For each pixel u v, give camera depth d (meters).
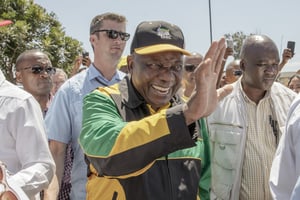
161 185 2.00
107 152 1.65
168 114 1.60
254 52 3.16
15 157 2.39
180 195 2.03
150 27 2.04
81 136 1.85
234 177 3.15
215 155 3.26
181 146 1.60
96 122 1.80
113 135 1.65
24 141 2.36
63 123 3.19
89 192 2.08
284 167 2.49
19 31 12.73
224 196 3.18
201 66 1.57
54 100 3.29
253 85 3.21
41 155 2.39
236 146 3.17
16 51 12.84
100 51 3.47
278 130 3.25
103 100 1.99
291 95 3.40
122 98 2.07
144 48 2.00
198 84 1.57
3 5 13.70
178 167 2.08
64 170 3.23
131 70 2.18
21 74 4.21
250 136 3.20
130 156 1.60
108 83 3.47
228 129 3.21
